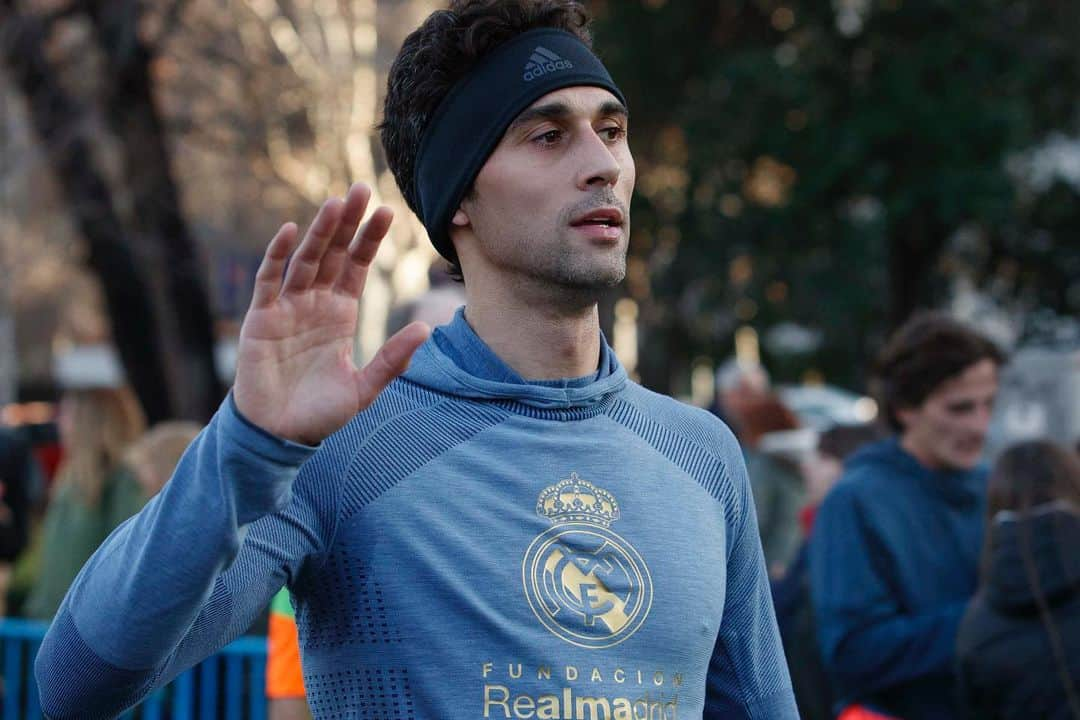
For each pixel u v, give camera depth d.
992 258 17.53
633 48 15.41
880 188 14.50
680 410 2.41
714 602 2.21
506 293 2.29
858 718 3.95
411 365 2.29
